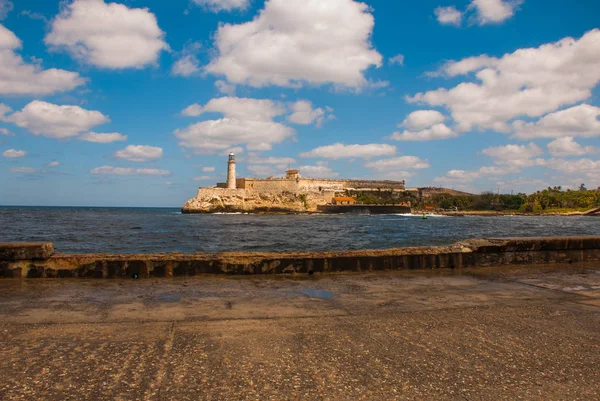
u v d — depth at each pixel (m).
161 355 4.51
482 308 6.74
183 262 9.46
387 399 3.58
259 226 68.62
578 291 8.22
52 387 3.71
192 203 136.00
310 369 4.20
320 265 10.07
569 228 68.94
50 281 8.74
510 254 11.61
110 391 3.65
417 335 5.31
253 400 3.53
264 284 8.71
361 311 6.51
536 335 5.35
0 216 92.75
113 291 7.84
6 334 5.14
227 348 4.76
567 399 3.65
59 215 111.44
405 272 10.32
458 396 3.67
